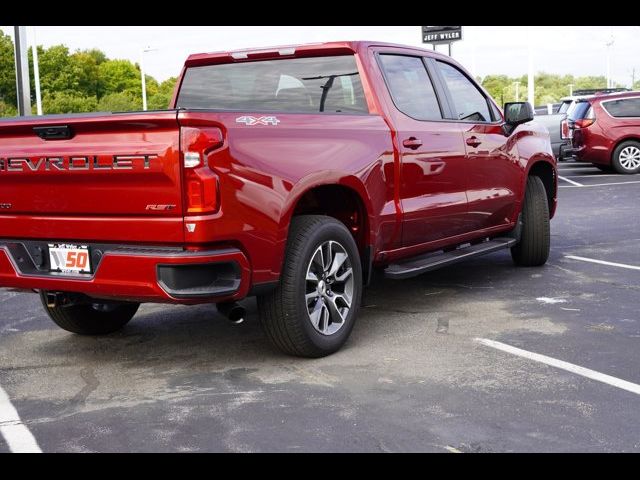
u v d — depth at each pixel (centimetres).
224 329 553
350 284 487
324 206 520
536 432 349
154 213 406
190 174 396
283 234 435
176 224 401
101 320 539
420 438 346
